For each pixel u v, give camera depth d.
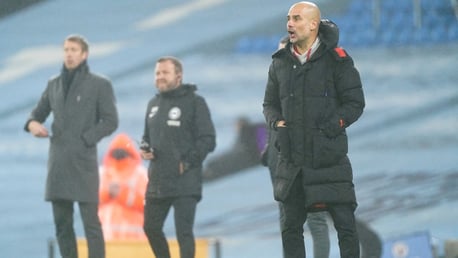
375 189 48.81
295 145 19.92
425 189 48.41
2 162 52.81
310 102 19.84
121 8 56.25
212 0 54.94
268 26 53.66
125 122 52.72
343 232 19.92
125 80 54.38
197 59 53.56
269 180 49.19
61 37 56.47
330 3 53.53
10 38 56.88
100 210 32.34
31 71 56.03
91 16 56.56
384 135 49.66
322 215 24.08
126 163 32.50
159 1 56.22
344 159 19.94
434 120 49.50
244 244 48.31
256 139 49.91
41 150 52.62
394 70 50.69
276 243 48.16
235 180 49.53
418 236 30.69
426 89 50.06
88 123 26.83
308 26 19.95
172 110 25.69
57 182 26.50
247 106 51.41
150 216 25.73
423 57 50.66
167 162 25.44
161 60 25.89
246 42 53.34
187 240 25.47
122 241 29.55
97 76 27.19
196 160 25.52
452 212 47.66
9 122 54.56
